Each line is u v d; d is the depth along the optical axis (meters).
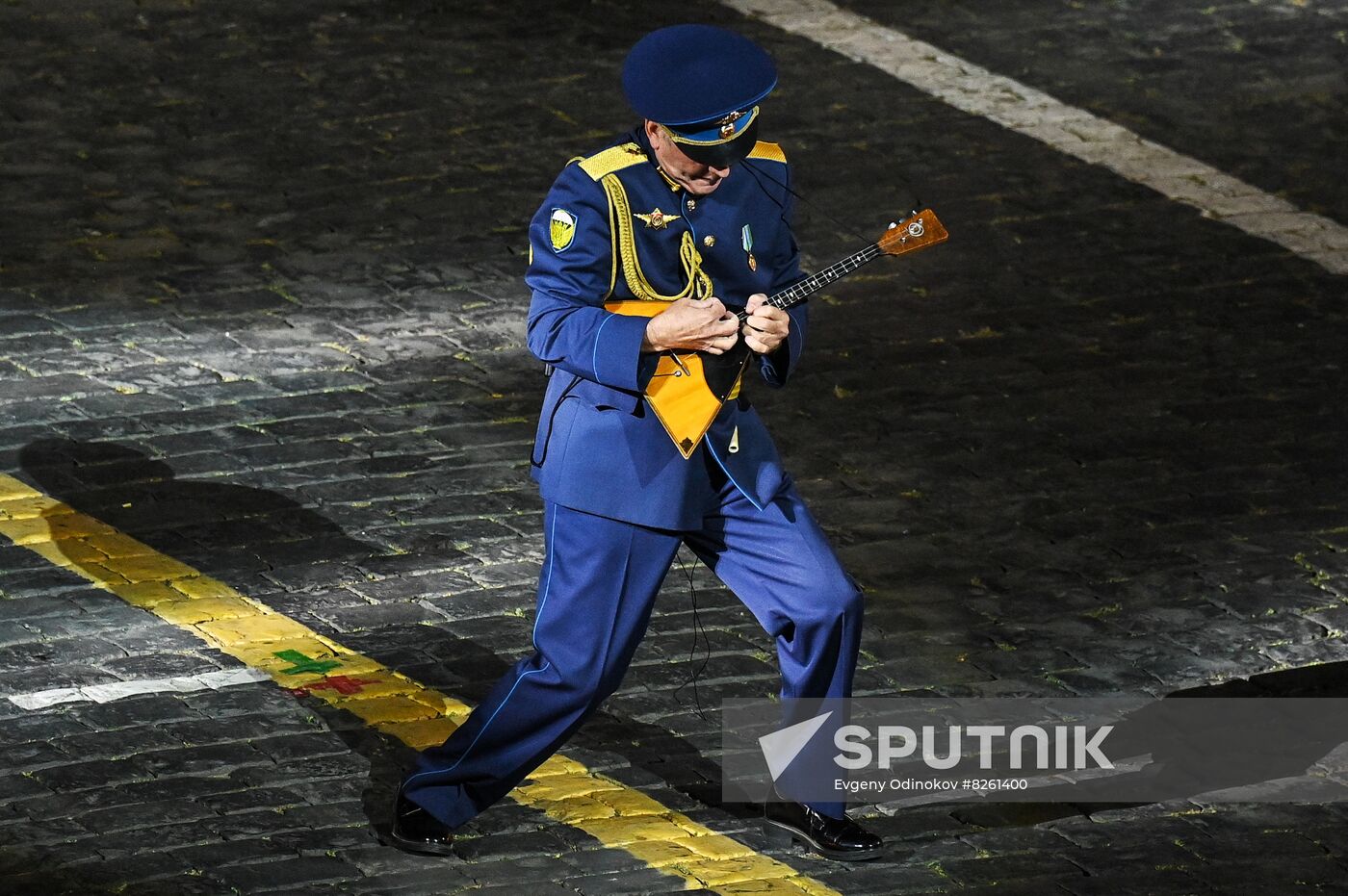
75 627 26.61
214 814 22.88
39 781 23.36
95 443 31.55
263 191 40.91
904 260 38.53
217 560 28.47
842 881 22.06
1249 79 47.25
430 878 21.84
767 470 21.06
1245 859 22.55
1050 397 33.78
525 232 39.66
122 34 48.19
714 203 20.44
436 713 25.08
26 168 41.44
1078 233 39.84
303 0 50.53
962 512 30.31
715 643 26.84
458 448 31.92
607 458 20.47
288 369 34.19
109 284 36.91
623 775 23.95
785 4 51.19
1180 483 31.17
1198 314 36.75
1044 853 22.64
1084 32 49.62
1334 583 28.53
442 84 46.09
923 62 47.78
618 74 46.84
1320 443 32.41
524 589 28.03
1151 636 27.20
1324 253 39.28
